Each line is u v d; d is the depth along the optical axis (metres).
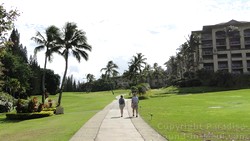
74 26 56.97
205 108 37.00
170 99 60.84
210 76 112.44
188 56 135.00
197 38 126.88
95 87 167.25
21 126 25.20
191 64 134.25
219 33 127.38
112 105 46.31
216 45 126.75
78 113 35.25
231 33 123.94
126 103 49.38
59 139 15.00
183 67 150.38
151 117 25.16
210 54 126.88
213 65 125.69
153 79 173.50
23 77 79.56
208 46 128.12
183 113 30.53
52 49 57.06
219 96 63.50
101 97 87.38
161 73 173.75
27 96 82.94
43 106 37.94
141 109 36.66
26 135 17.98
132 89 72.31
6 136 18.59
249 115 26.91
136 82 121.00
